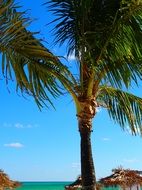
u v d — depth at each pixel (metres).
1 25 7.43
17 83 8.61
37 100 8.88
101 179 18.03
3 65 8.12
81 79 9.48
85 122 9.52
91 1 9.35
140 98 10.48
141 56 8.81
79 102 9.56
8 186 18.59
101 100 10.53
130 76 8.87
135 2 8.38
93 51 9.17
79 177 19.12
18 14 7.46
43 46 8.60
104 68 9.06
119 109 10.52
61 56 8.65
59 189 118.25
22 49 8.09
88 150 9.43
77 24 9.47
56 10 9.62
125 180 17.72
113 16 9.21
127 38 8.80
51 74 9.03
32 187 128.00
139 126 10.49
